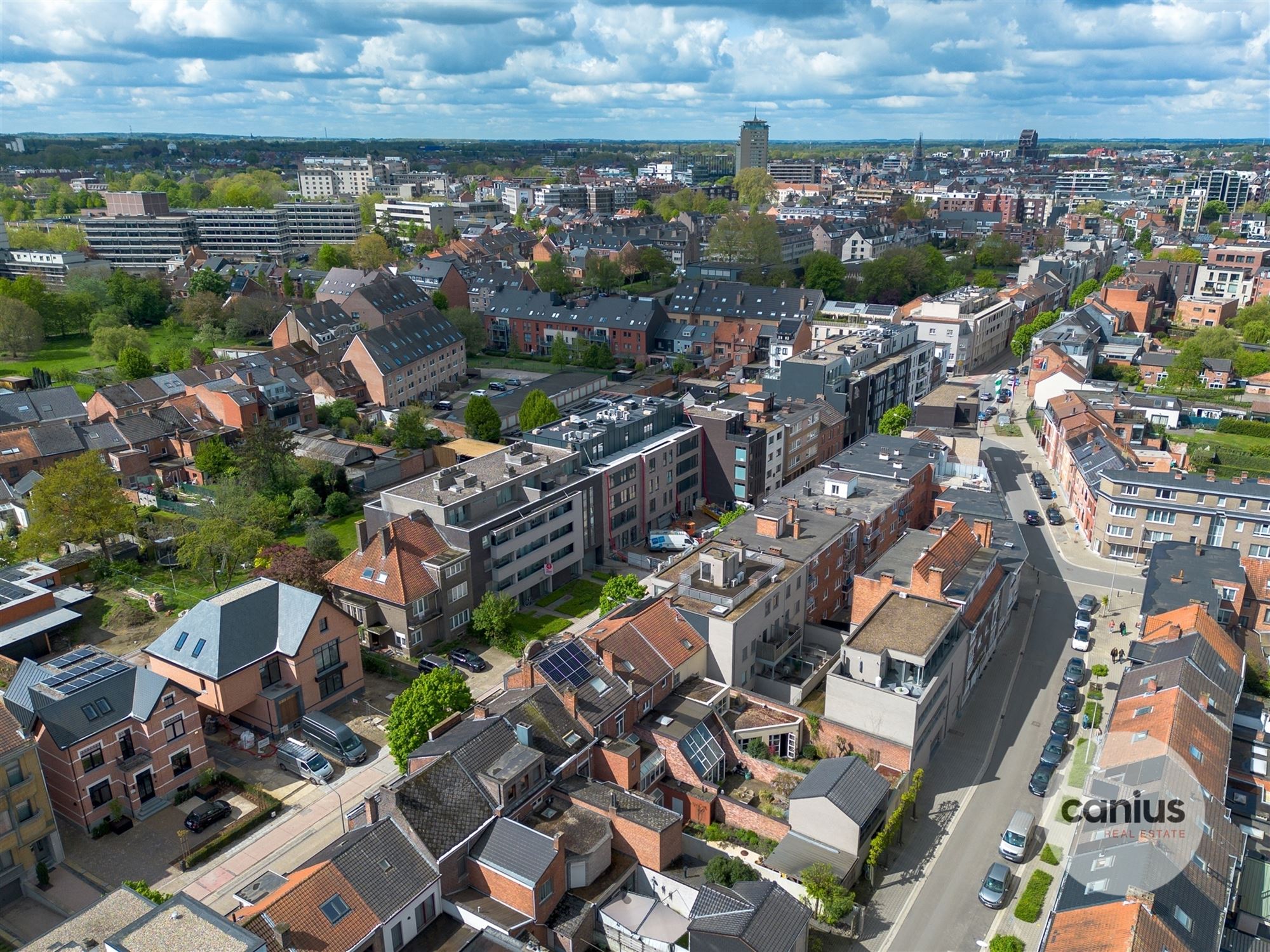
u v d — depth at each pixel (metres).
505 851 59.97
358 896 54.97
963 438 139.00
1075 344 191.38
